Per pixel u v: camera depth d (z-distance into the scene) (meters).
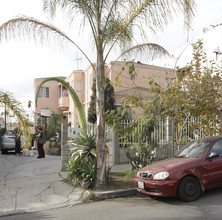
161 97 8.75
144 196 6.71
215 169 6.24
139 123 8.46
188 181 5.90
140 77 19.45
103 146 7.16
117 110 15.84
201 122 10.73
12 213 5.77
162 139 11.60
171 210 5.35
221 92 9.65
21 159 13.55
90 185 7.18
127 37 7.44
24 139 6.71
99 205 6.06
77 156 7.80
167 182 5.76
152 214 5.16
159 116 9.09
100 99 7.14
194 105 9.61
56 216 5.43
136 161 8.40
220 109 10.00
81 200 6.45
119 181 7.77
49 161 12.30
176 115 9.34
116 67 18.50
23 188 7.60
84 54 7.50
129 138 11.00
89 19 7.24
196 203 5.73
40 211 5.89
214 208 5.32
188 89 9.84
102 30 7.52
